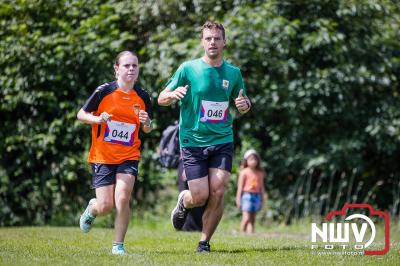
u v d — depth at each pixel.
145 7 38.22
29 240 23.75
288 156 41.88
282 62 39.09
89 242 23.36
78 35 37.84
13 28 37.59
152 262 16.86
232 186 41.59
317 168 42.44
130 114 19.17
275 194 42.75
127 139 19.16
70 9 38.84
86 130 38.25
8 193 38.66
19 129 38.31
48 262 16.72
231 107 39.97
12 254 18.44
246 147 41.53
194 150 19.02
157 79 38.12
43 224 39.31
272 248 21.03
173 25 38.56
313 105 40.53
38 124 38.38
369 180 43.53
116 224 19.02
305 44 38.97
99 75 37.97
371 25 41.31
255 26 37.84
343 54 40.41
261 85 39.75
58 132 38.22
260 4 39.81
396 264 17.41
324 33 38.28
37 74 37.81
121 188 18.73
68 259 17.33
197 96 18.98
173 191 41.53
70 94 39.00
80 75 38.41
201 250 19.48
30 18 38.78
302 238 31.73
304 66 41.31
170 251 20.31
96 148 19.17
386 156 43.59
